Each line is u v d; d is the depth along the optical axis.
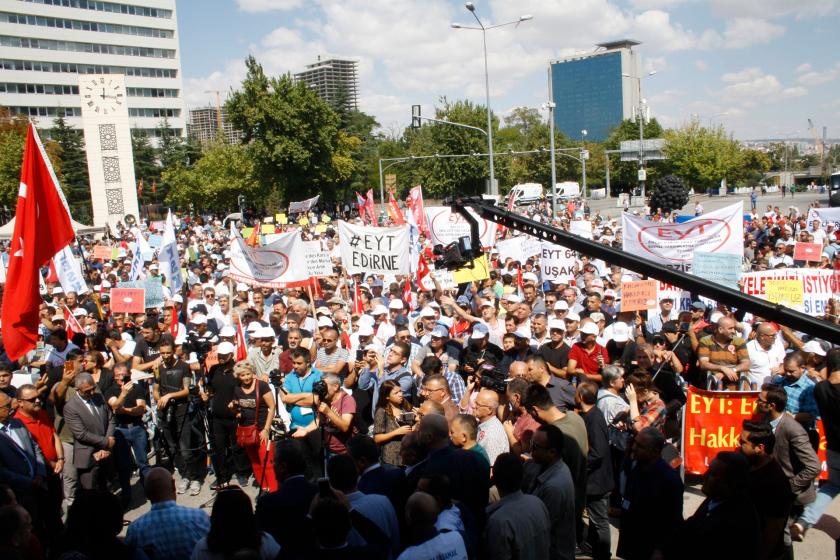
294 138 63.59
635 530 5.63
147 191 87.44
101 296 15.33
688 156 65.31
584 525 7.18
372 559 4.65
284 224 39.44
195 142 91.81
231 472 9.45
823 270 11.37
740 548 4.56
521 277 15.26
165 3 123.56
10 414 7.26
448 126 60.22
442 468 5.65
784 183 75.00
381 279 17.53
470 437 5.98
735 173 79.19
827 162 100.31
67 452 8.71
